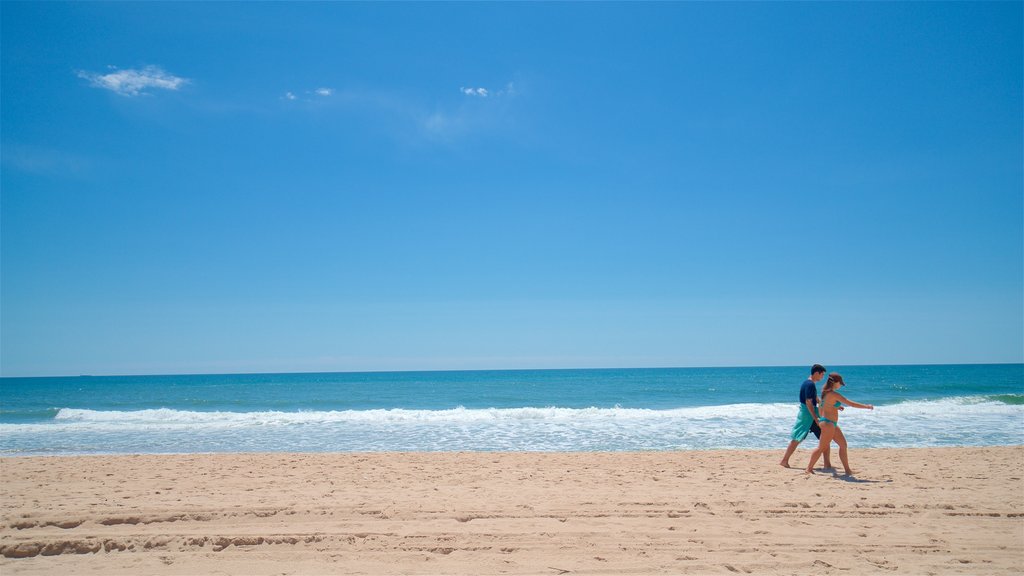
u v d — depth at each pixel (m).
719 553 5.26
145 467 11.05
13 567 5.06
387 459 12.05
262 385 66.69
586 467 10.60
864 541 5.58
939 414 22.98
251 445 16.81
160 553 5.40
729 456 11.98
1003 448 12.74
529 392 47.00
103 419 26.34
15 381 105.69
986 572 4.77
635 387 53.34
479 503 7.15
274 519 6.50
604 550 5.36
